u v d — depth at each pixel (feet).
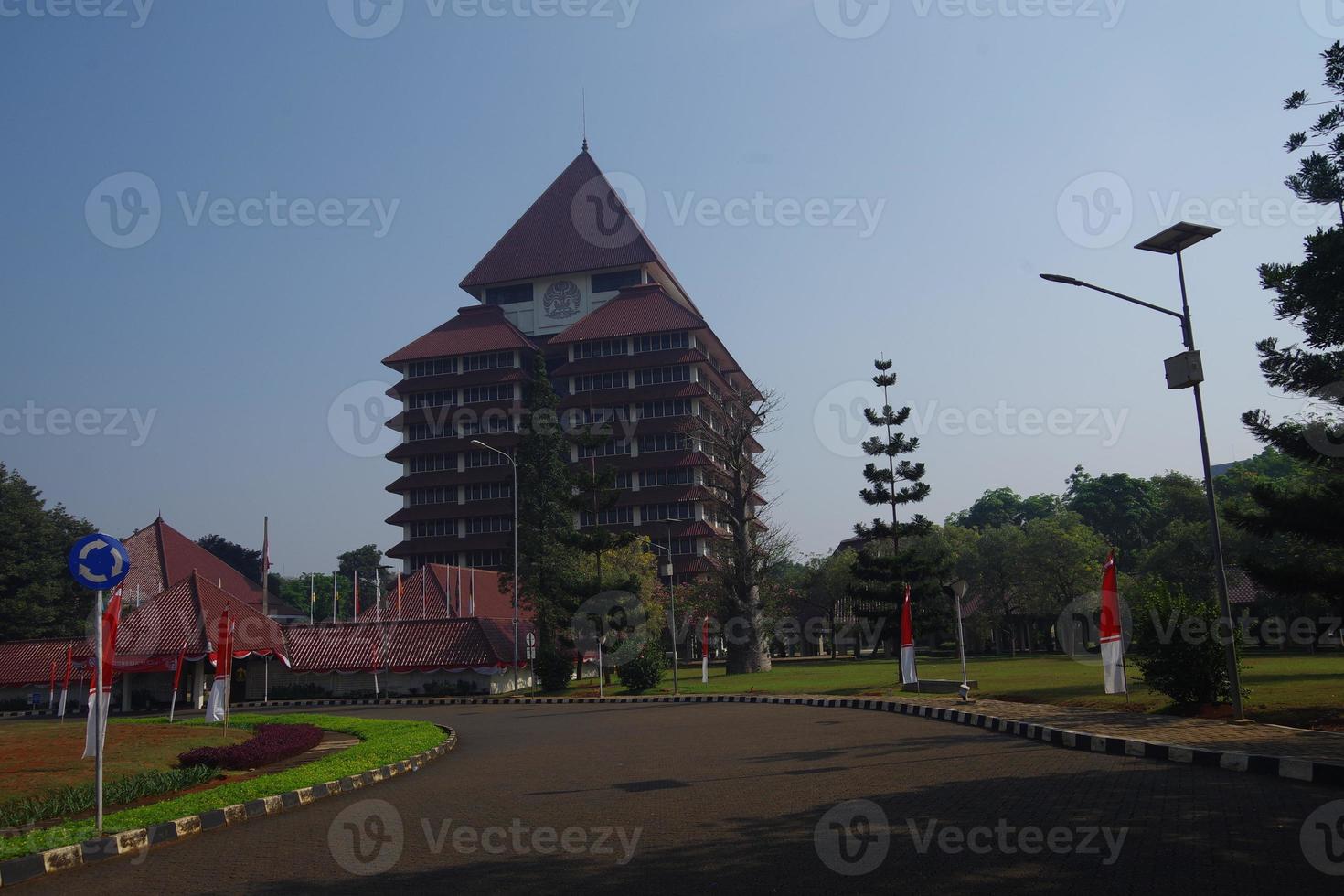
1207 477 58.23
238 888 27.63
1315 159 68.28
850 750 55.42
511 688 168.04
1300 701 59.77
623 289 294.46
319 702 155.63
